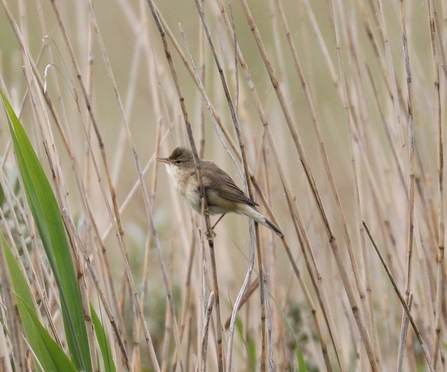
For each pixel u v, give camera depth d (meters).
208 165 9.43
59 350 6.98
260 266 7.61
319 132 8.04
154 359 7.63
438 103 7.93
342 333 10.32
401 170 9.28
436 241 9.18
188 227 10.30
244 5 7.64
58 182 7.59
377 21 9.94
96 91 14.87
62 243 7.23
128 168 13.48
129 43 14.91
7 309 5.99
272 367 7.53
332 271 10.55
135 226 12.45
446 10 8.86
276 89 7.65
